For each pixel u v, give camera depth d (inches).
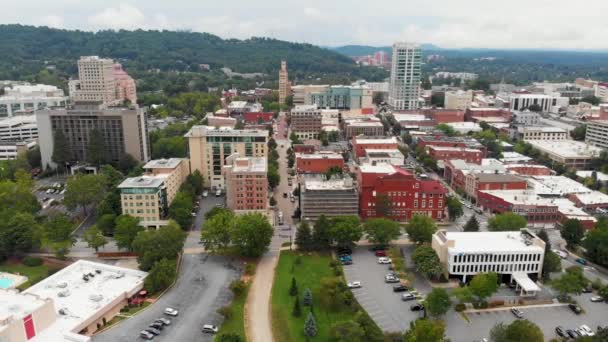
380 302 7352.4
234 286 7426.2
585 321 6865.2
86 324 6397.6
